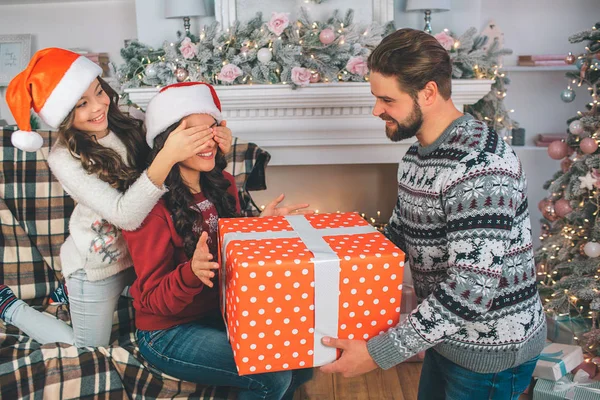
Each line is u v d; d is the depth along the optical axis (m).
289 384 1.52
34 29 3.12
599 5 3.09
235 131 2.52
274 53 2.41
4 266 2.05
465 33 2.50
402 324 1.20
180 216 1.54
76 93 1.57
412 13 2.70
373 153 2.60
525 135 3.30
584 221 2.27
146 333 1.59
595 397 1.88
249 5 2.58
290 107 2.46
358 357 1.19
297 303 1.15
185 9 2.46
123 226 1.52
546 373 1.96
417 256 1.34
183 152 1.44
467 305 1.14
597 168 2.18
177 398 1.58
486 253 1.12
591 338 2.14
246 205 2.20
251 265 1.10
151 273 1.52
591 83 2.32
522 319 1.22
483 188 1.13
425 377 1.50
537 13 3.12
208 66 2.44
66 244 1.79
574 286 2.17
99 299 1.72
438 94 1.22
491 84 2.52
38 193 2.10
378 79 1.23
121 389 1.60
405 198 1.35
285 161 2.61
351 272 1.15
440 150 1.23
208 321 1.65
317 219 1.44
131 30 3.12
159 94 1.58
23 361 1.58
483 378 1.28
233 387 1.60
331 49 2.43
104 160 1.61
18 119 1.59
